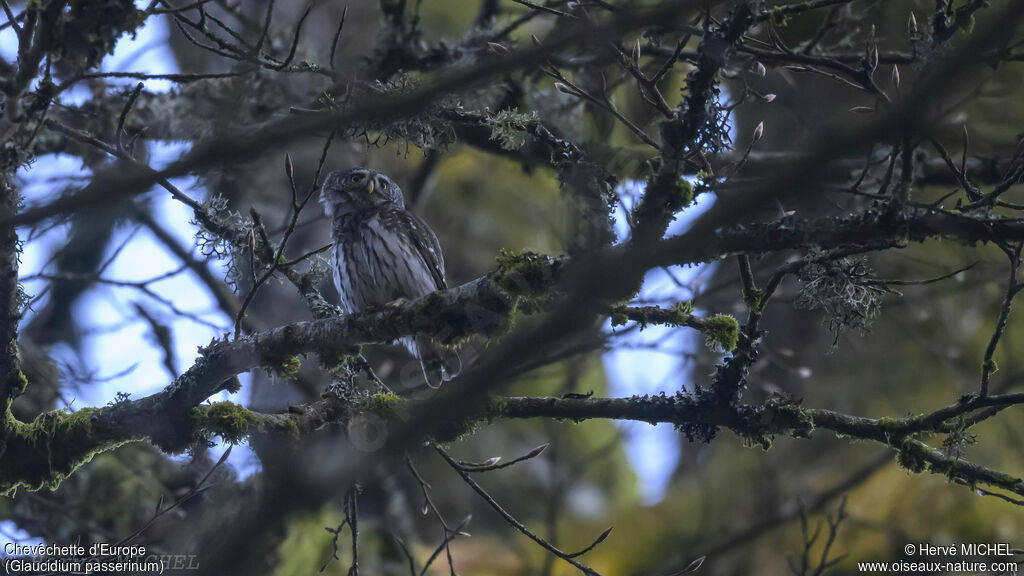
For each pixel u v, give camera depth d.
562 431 15.86
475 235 19.14
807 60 8.75
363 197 12.16
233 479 11.54
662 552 18.03
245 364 8.60
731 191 7.33
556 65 9.75
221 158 6.41
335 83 10.38
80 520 12.55
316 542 13.85
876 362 17.41
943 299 16.97
